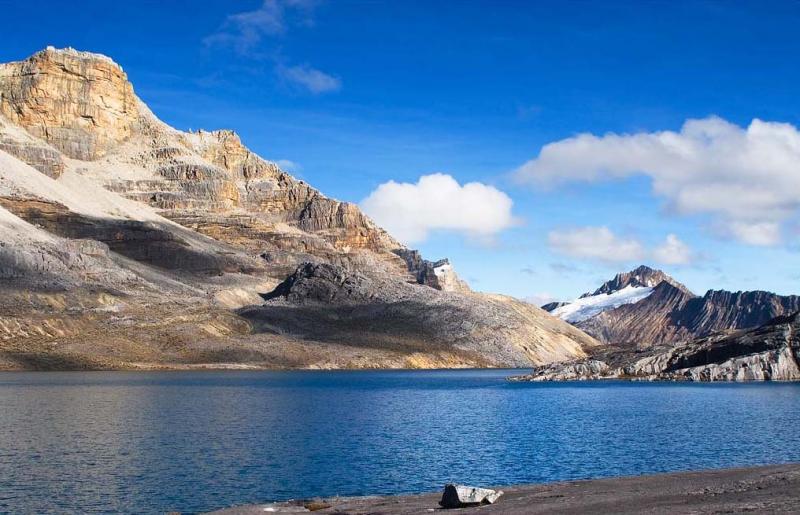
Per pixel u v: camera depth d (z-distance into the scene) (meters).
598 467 63.16
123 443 74.88
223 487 55.25
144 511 48.50
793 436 81.38
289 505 45.34
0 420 91.56
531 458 67.75
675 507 35.03
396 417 104.12
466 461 66.25
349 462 65.56
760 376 197.75
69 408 106.50
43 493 52.94
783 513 30.61
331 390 162.12
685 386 181.25
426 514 39.50
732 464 63.94
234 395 139.00
